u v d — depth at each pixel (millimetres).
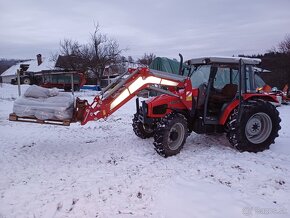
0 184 4430
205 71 6484
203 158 5574
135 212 3652
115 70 30172
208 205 3822
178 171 4914
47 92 5586
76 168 5066
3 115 10609
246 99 6219
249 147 5945
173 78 6012
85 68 28688
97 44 29797
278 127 6230
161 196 4047
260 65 6570
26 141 6934
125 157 5637
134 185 4371
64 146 6457
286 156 5770
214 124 6117
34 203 3865
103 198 3990
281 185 4387
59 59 31547
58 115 5320
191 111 6043
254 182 4484
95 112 5527
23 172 4906
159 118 5926
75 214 3615
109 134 7605
